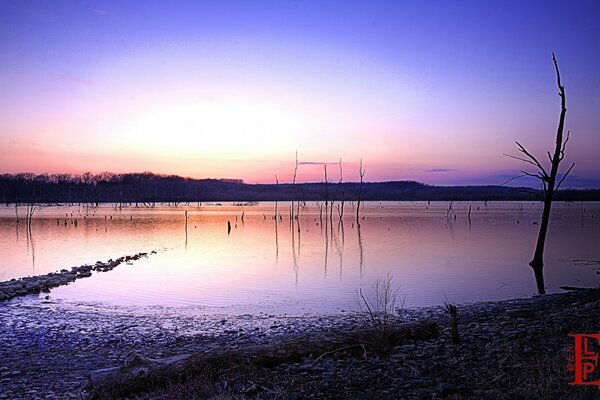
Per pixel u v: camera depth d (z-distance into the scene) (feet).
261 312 62.44
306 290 80.07
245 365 30.68
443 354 31.17
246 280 91.97
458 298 70.38
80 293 79.20
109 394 28.50
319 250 152.35
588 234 196.85
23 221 330.13
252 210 602.03
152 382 29.22
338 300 70.85
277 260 126.72
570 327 35.68
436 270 102.32
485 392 23.24
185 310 64.34
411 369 28.12
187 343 46.03
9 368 37.88
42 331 52.26
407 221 323.57
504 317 45.75
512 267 104.88
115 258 133.69
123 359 40.27
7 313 63.00
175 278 95.25
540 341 31.86
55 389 31.94
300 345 32.99
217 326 53.93
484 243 165.99
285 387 26.89
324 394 25.14
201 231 246.06
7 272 108.78
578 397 21.42
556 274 93.76
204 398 26.45
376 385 25.93
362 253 141.18
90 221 336.29
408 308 62.28
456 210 541.75
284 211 561.02
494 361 28.35
